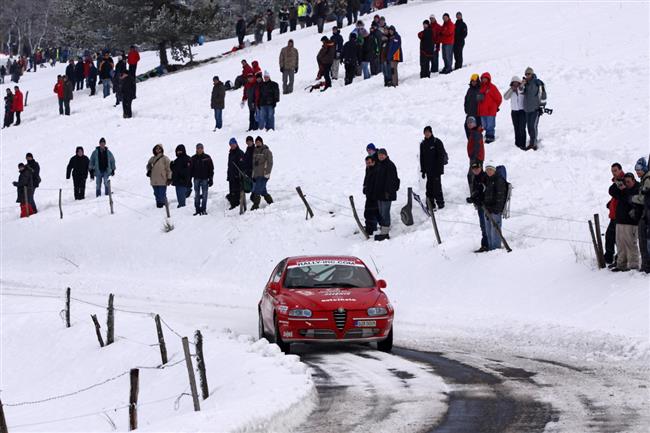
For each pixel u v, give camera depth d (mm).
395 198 74438
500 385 35125
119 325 60156
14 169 127812
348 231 79562
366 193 75438
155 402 40656
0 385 56125
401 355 43750
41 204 109438
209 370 41656
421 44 109250
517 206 71188
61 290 79562
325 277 48281
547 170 76250
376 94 109500
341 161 94125
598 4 131000
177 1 168250
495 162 79812
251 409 29266
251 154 88250
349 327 44188
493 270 61938
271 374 36625
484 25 134375
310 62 139250
